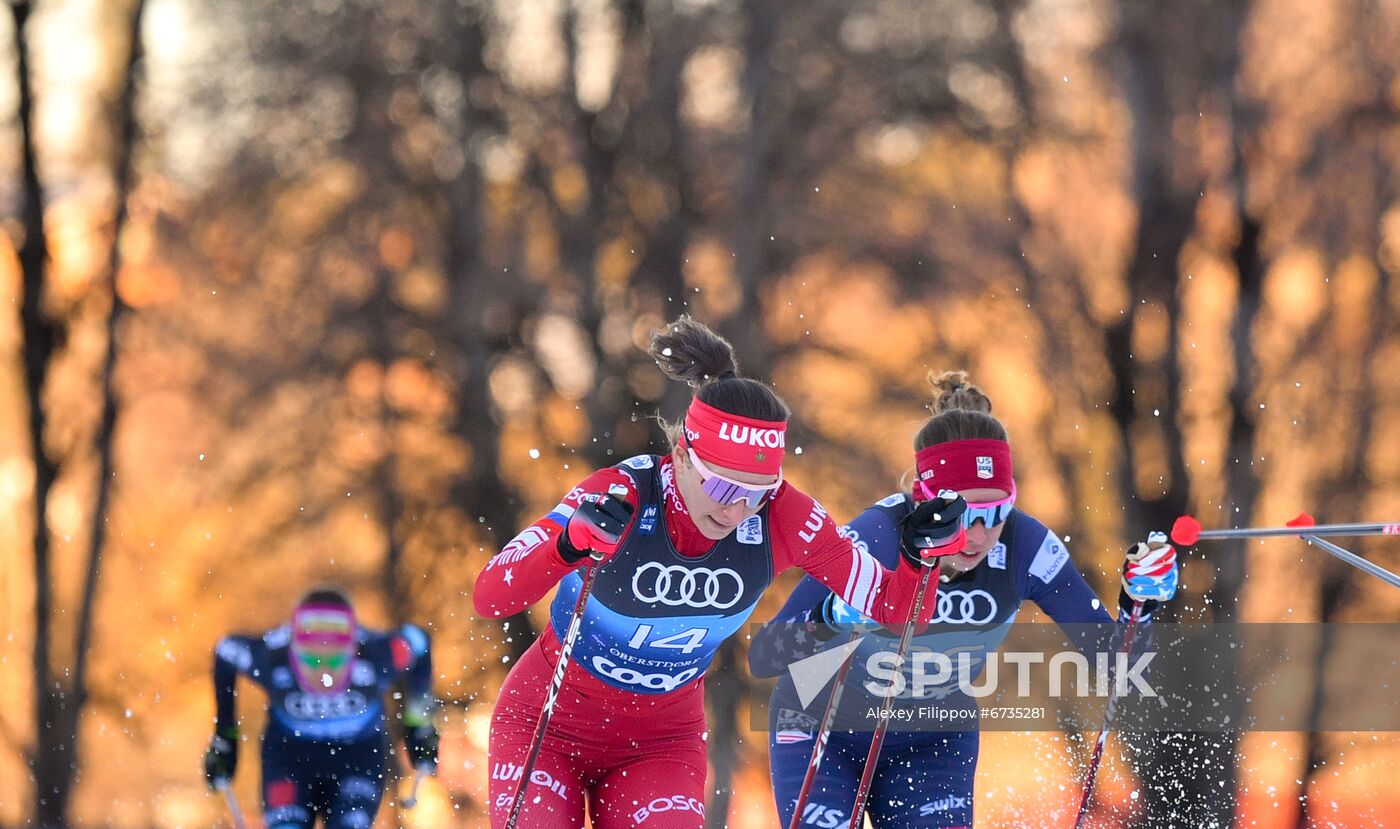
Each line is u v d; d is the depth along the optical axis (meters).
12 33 53.16
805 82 48.31
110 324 53.03
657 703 12.53
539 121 49.00
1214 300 45.81
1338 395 43.97
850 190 48.34
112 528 56.31
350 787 19.00
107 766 55.81
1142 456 45.31
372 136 48.25
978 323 47.84
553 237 50.03
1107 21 44.81
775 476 11.49
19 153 53.50
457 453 50.25
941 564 12.85
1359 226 43.44
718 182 49.00
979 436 13.59
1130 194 44.94
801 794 12.74
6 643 58.38
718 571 11.96
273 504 51.75
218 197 50.06
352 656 18.70
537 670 12.77
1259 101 43.88
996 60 46.50
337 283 49.62
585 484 12.11
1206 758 34.88
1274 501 44.81
